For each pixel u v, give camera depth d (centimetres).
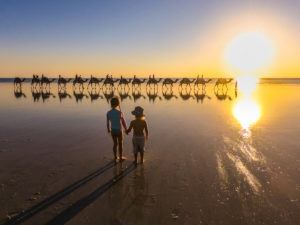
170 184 763
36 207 640
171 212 614
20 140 1255
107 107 2680
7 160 970
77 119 1881
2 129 1518
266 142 1212
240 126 1612
